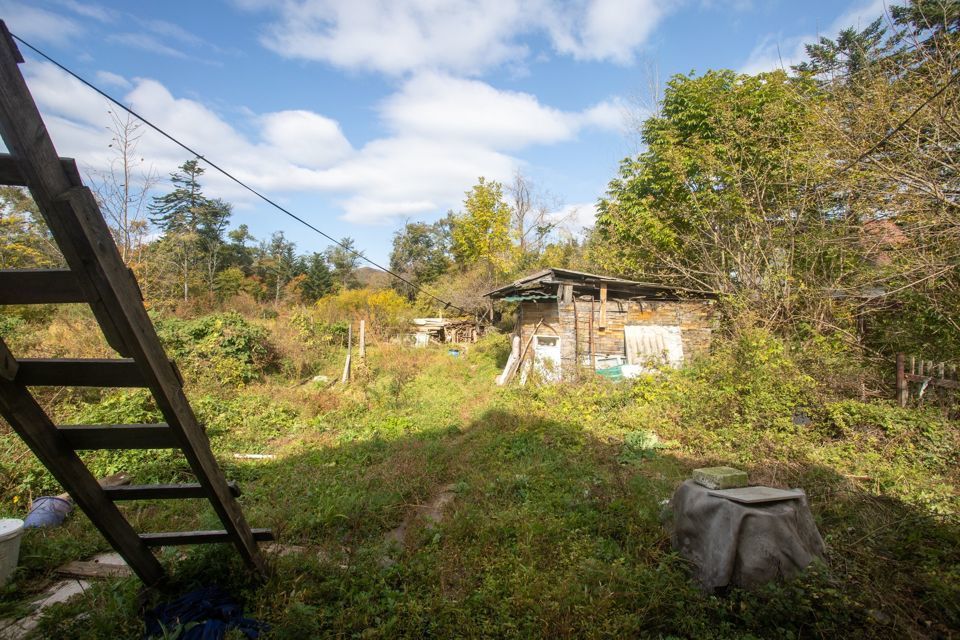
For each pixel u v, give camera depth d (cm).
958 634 278
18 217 1309
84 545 428
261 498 541
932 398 697
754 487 375
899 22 731
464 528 427
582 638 290
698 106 1318
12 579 373
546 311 1334
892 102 739
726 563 324
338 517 470
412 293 4156
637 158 1490
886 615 296
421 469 621
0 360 220
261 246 5347
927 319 816
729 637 288
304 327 1789
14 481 545
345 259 5534
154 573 338
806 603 288
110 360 232
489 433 803
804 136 962
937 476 530
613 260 1512
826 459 589
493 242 2627
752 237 1149
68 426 265
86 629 309
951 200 689
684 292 1280
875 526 415
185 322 1291
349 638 302
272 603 326
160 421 769
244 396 1049
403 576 362
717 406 771
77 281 204
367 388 1206
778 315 1059
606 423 830
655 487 525
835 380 811
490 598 328
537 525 420
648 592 325
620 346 1223
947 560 355
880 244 814
